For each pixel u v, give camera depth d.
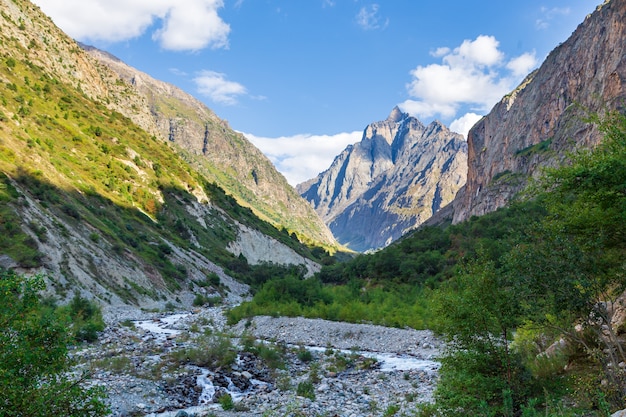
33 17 194.50
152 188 129.12
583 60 194.75
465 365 13.96
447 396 14.02
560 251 11.99
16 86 119.25
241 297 98.19
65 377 9.80
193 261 99.88
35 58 161.62
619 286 12.49
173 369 23.56
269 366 27.09
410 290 71.81
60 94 147.25
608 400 10.56
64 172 89.44
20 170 71.38
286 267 144.25
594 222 12.83
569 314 12.20
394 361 30.38
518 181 195.88
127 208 102.56
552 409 10.88
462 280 14.81
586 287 11.57
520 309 13.09
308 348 35.72
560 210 14.11
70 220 67.94
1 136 78.69
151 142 175.88
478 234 88.88
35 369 9.17
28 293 9.47
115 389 19.08
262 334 42.75
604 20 185.50
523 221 14.73
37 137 95.50
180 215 129.75
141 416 16.83
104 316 47.16
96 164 112.44
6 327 8.96
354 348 36.00
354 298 63.78
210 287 90.88
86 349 28.28
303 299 61.38
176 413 17.47
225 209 173.12
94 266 60.50
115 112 182.00
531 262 12.12
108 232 76.94
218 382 22.45
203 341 33.12
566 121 177.88
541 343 18.31
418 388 22.16
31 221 55.75
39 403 8.63
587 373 13.06
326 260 196.38
